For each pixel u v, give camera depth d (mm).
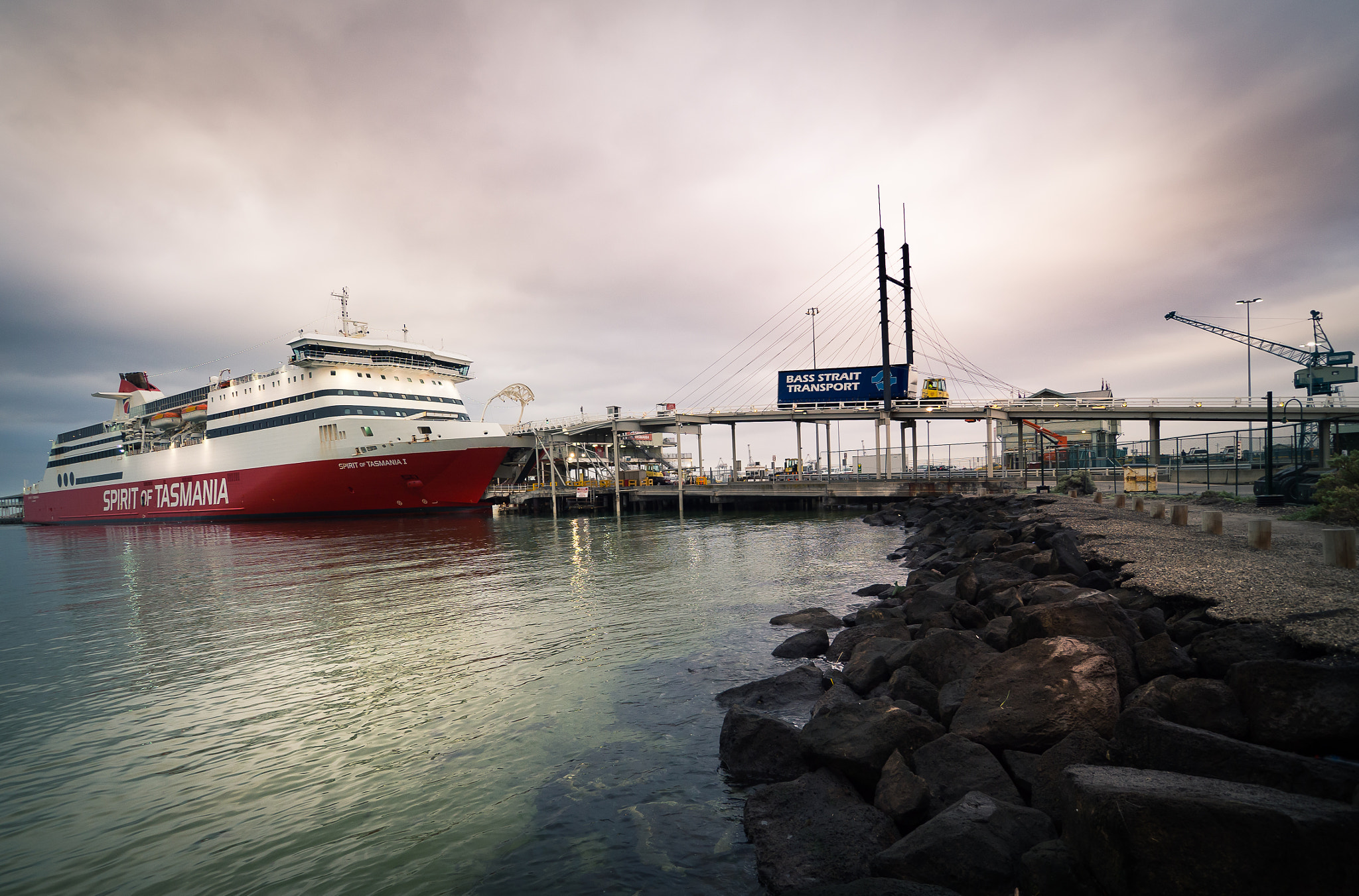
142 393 92812
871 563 24234
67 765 8648
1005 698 6516
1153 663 7152
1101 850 4016
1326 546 11320
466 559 31203
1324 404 47625
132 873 6043
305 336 64125
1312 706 5145
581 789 7203
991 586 12945
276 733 9516
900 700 8094
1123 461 54031
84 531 86562
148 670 13562
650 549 32375
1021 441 55375
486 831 6422
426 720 9680
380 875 5773
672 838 6055
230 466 73000
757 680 10602
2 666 14406
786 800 6125
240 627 17578
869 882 4254
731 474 73500
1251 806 3674
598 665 12117
